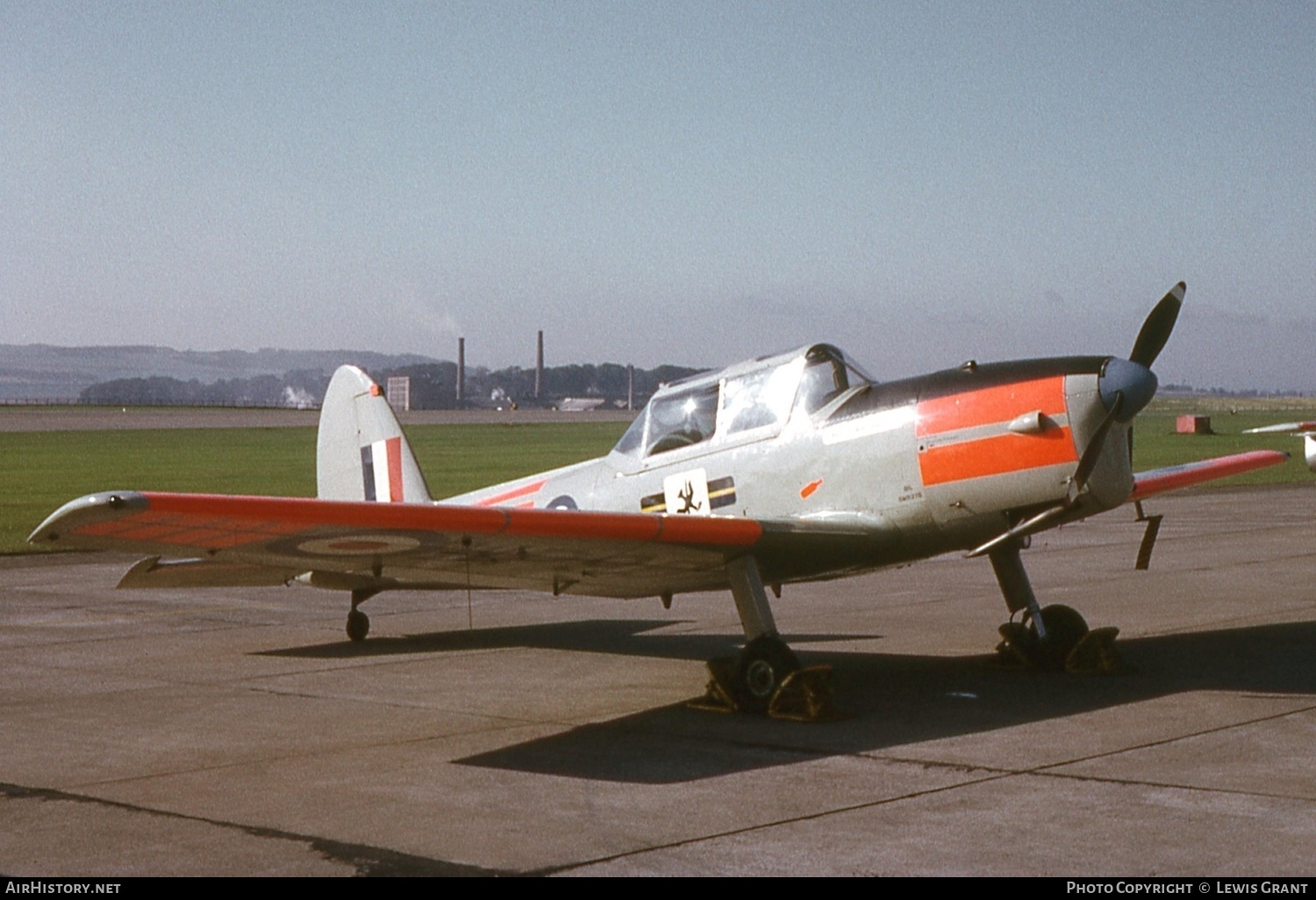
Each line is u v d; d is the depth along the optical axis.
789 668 7.10
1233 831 4.73
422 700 7.68
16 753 6.35
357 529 6.27
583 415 120.88
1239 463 10.37
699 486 8.59
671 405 8.90
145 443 50.97
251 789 5.62
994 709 7.10
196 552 6.66
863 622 10.77
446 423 88.19
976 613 11.20
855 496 7.83
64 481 28.84
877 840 4.70
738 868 4.44
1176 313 7.76
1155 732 6.43
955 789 5.39
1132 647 9.11
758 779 5.66
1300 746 6.10
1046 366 7.34
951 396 7.54
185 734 6.76
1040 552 16.23
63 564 16.03
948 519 7.57
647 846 4.71
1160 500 25.23
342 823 5.07
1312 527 19.14
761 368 8.48
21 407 122.75
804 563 7.88
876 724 6.79
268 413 108.31
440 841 4.81
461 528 6.40
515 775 5.82
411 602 12.62
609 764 6.00
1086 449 7.12
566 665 8.96
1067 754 5.98
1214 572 13.84
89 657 9.38
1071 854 4.49
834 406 8.03
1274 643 9.17
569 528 6.66
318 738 6.66
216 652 9.62
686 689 7.97
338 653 9.58
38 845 4.82
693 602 12.48
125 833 4.96
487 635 10.45
